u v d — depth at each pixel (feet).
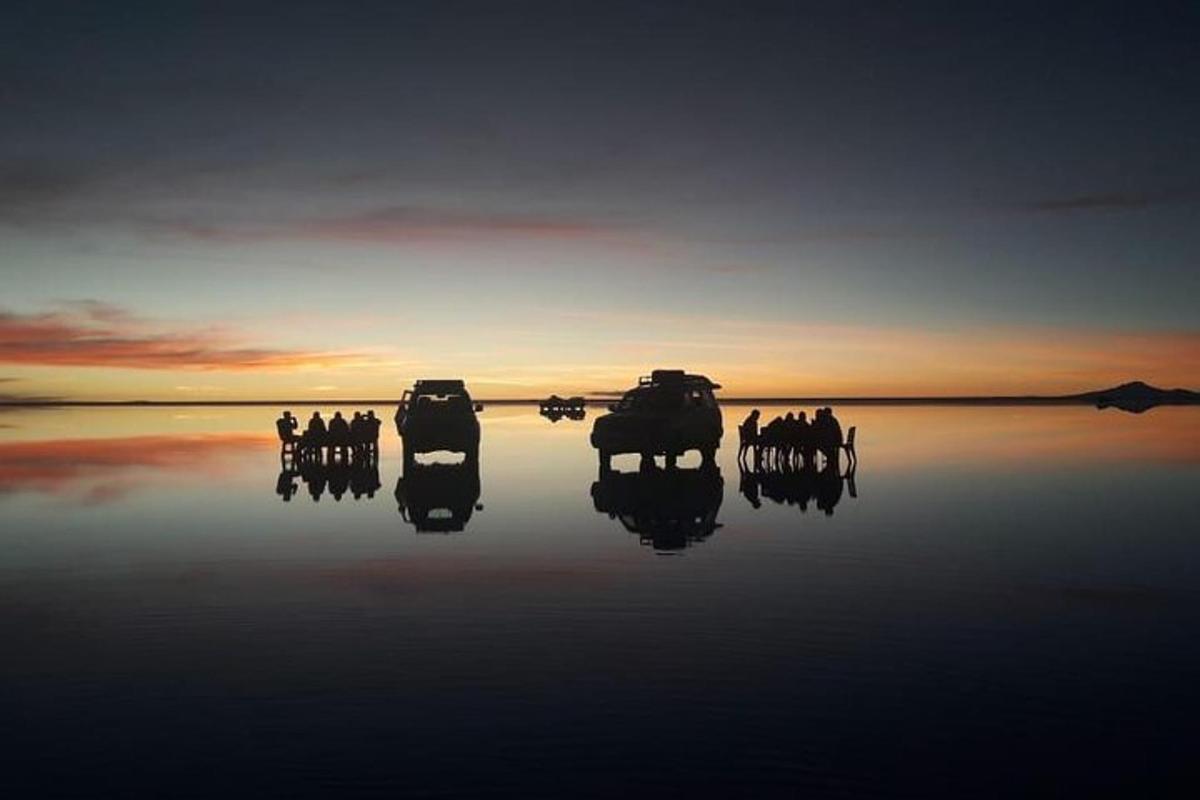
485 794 13.85
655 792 13.88
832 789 13.93
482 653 20.89
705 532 37.70
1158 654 20.48
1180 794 13.71
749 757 15.08
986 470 64.39
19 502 48.98
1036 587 27.27
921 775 14.39
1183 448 86.17
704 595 26.43
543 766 14.79
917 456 77.30
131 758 15.20
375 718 16.89
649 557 32.40
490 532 38.32
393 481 59.98
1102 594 26.30
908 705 17.38
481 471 66.74
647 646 21.34
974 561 31.30
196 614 24.66
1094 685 18.44
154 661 20.44
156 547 35.12
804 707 17.30
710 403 70.69
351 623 23.58
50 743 15.84
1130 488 52.60
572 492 53.16
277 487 56.44
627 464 74.33
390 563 31.63
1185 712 16.92
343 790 14.02
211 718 16.94
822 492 51.90
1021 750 15.29
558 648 21.24
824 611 24.47
